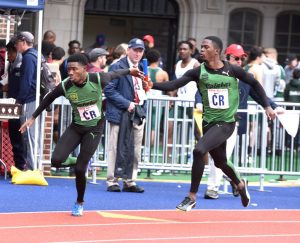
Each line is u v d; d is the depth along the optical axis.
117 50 23.44
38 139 21.50
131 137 19.75
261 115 21.31
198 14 34.56
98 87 16.27
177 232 15.53
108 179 20.02
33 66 20.55
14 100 20.39
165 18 34.75
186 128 21.95
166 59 35.03
